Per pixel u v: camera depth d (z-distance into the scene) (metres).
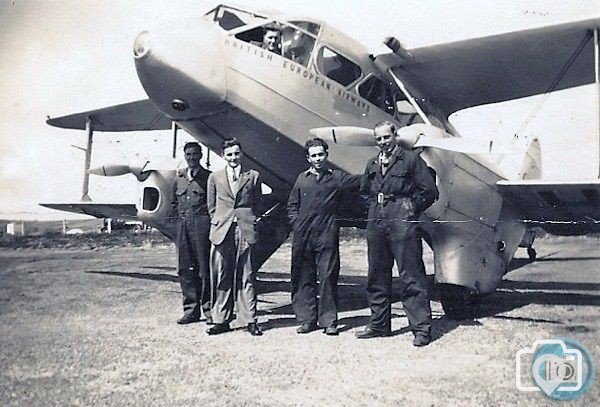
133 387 4.38
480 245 7.67
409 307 5.67
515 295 8.81
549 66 8.05
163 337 5.90
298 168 7.45
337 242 6.11
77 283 9.77
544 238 13.95
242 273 6.00
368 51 7.88
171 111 6.77
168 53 6.19
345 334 6.06
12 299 8.14
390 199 5.75
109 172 7.85
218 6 7.20
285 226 8.55
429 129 6.53
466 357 5.14
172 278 10.59
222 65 6.44
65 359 5.07
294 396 4.17
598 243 11.62
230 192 6.05
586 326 6.36
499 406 4.02
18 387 4.41
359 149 7.36
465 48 7.67
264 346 5.53
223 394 4.21
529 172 12.12
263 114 6.73
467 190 7.40
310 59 7.21
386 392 4.25
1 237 15.61
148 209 7.89
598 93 7.23
